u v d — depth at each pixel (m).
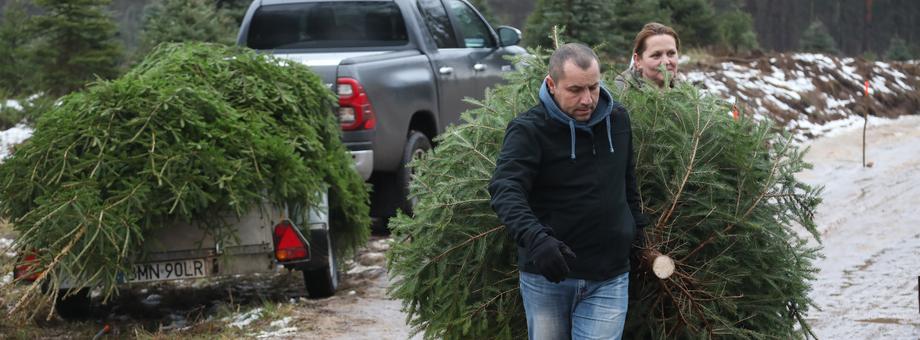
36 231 7.69
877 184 14.85
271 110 9.30
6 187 8.07
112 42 21.62
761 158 5.56
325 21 12.87
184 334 8.46
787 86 24.09
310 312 8.99
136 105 8.34
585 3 25.14
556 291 4.89
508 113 5.57
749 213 5.48
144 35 23.06
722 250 5.47
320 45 12.83
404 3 12.71
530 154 4.73
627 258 4.94
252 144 8.60
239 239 8.57
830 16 102.06
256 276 11.00
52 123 8.42
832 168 16.69
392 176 12.18
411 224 5.61
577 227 4.79
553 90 4.77
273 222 8.68
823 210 13.24
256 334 8.36
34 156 8.15
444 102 12.82
